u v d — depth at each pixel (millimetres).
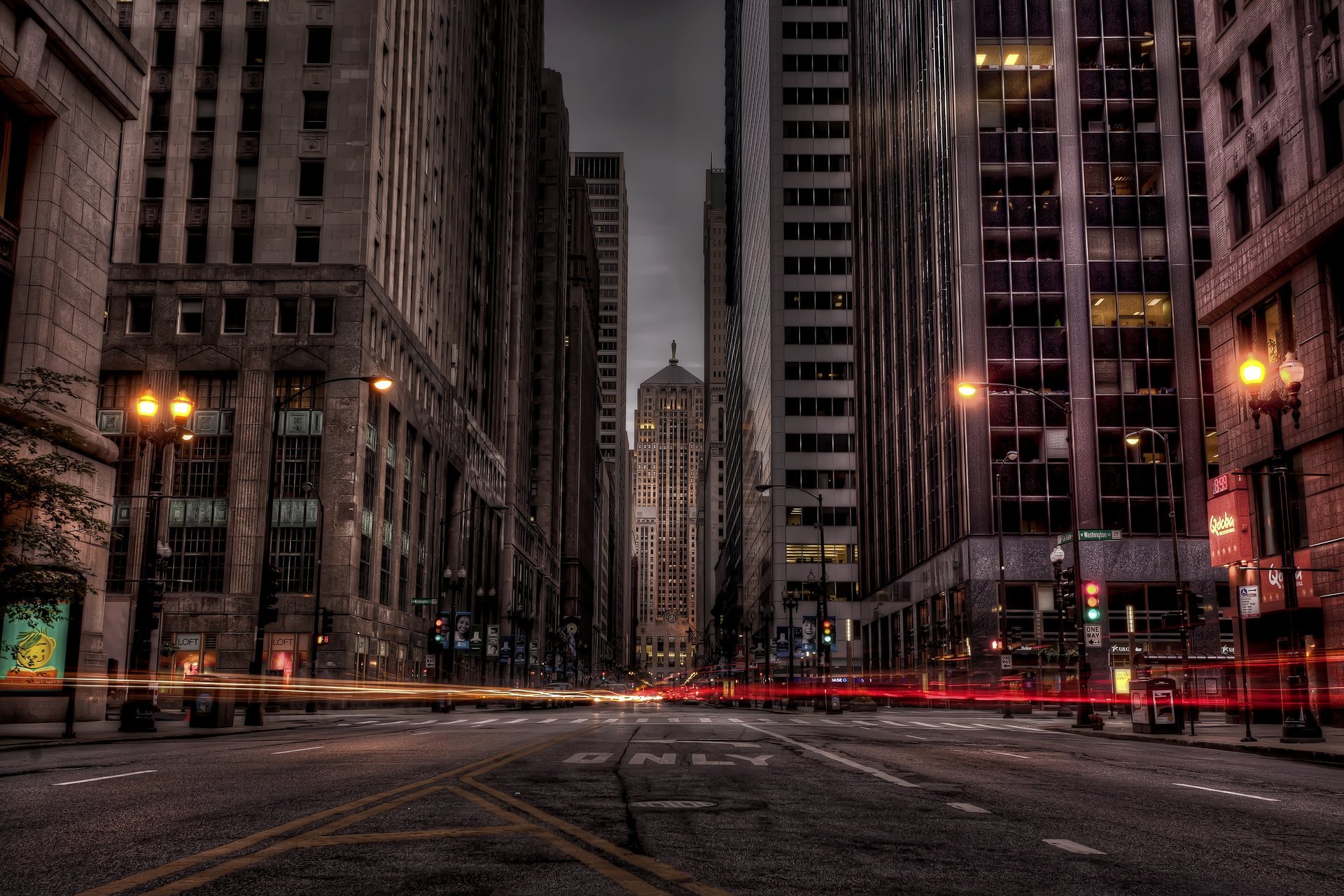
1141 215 64625
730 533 178250
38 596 22125
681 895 6176
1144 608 60969
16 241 31156
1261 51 35219
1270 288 34500
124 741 22797
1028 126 65875
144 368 57812
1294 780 15367
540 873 6738
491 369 106562
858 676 97500
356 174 59688
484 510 100250
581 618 184000
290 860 7125
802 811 10172
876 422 95875
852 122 111312
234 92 60438
